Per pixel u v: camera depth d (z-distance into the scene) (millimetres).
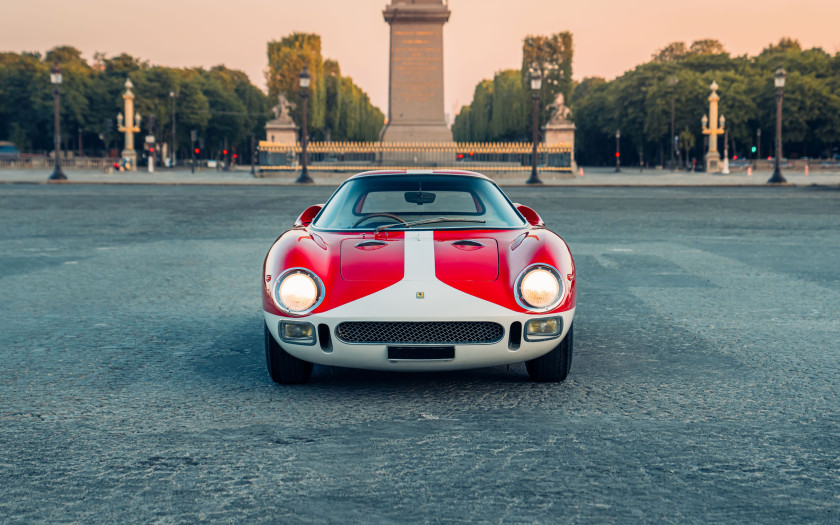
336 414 4254
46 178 41781
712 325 6730
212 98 101250
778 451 3652
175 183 37875
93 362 5457
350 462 3512
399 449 3682
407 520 2898
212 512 2984
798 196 27641
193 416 4227
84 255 11406
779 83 38406
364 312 4344
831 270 9977
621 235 14289
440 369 4465
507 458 3553
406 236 4984
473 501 3074
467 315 4336
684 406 4387
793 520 2898
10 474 3387
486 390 4727
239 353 5750
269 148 47312
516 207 5836
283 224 16328
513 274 4531
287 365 4719
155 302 7820
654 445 3732
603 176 53438
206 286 8781
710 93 82938
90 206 21516
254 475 3361
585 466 3451
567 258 4723
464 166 47656
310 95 83688
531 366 4844
